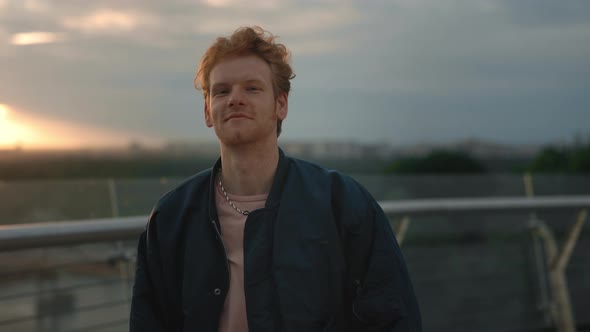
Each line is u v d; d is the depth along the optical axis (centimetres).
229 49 156
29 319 230
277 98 161
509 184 633
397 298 155
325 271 153
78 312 240
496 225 361
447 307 338
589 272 384
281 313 149
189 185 166
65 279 239
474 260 350
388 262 157
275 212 156
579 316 379
